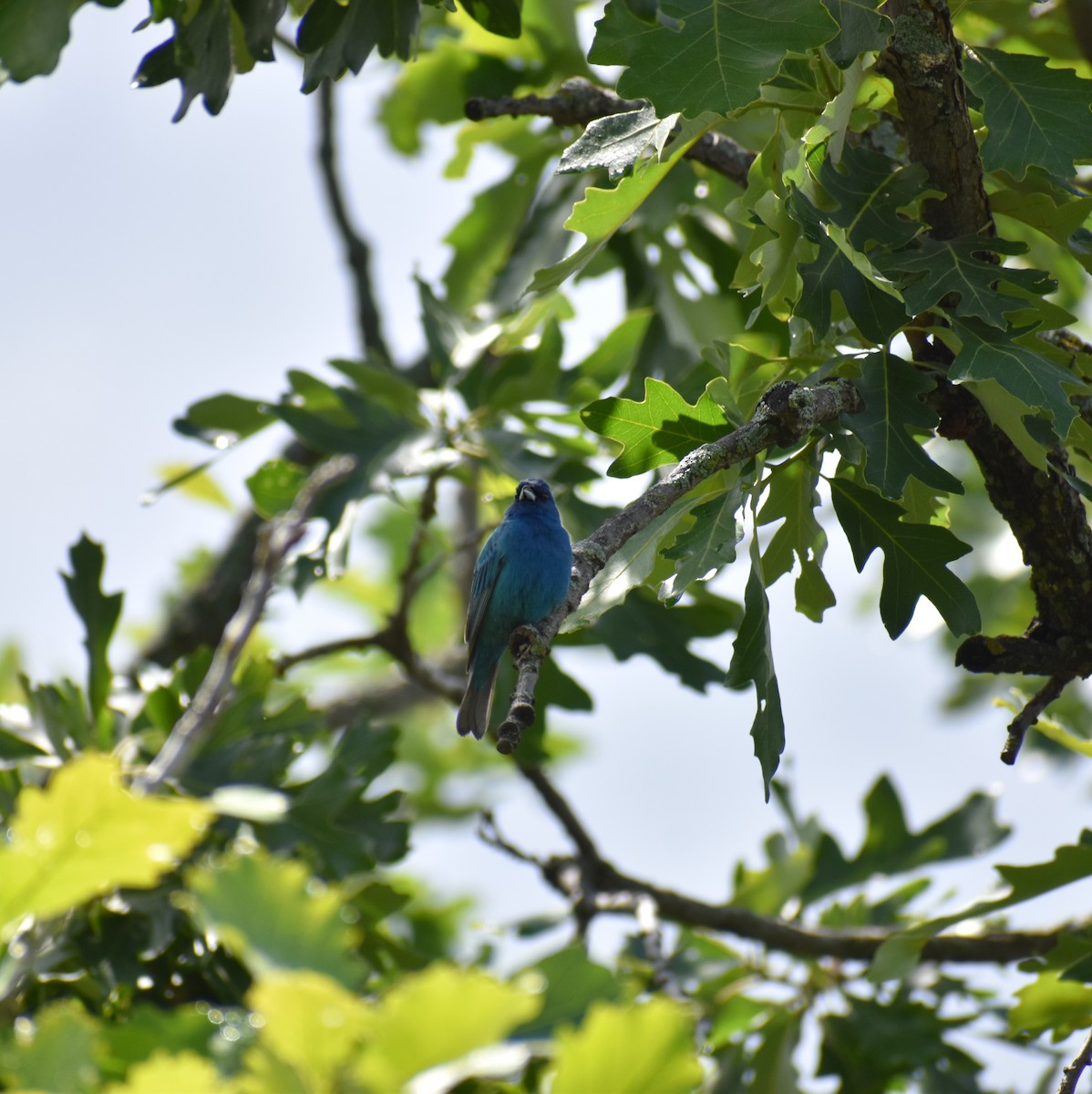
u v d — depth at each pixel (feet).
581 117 31.07
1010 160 23.91
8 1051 11.59
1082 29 27.17
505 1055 10.66
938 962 34.50
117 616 32.32
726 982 38.24
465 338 41.52
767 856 43.42
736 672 21.93
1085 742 27.84
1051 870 28.76
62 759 30.35
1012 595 47.73
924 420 22.59
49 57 26.76
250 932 11.29
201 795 29.94
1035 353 22.49
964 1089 34.35
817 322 22.17
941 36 23.47
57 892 11.62
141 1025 13.30
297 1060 10.28
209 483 46.11
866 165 23.97
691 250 41.70
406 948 31.40
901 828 41.68
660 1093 10.69
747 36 20.34
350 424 39.17
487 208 44.68
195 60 26.68
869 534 23.56
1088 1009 28.86
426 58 44.39
